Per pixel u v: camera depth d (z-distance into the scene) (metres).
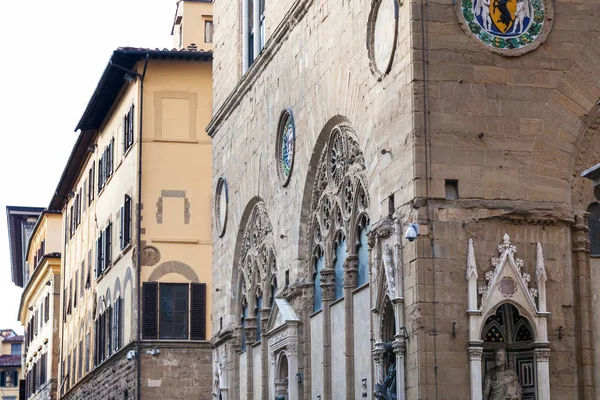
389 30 32.06
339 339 36.62
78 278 83.56
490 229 29.59
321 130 38.03
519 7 30.64
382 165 32.06
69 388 85.06
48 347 101.25
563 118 30.44
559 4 30.88
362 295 34.81
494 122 30.05
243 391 47.00
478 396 28.66
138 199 61.78
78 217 85.31
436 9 30.30
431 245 29.30
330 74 37.31
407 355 29.61
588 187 30.66
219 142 52.22
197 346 60.88
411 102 29.98
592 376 29.81
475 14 30.38
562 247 29.92
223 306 49.94
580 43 30.78
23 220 125.12
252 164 46.31
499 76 30.25
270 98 44.09
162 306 61.16
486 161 29.89
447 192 29.69
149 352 60.31
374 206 32.94
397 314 29.98
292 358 39.62
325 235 38.19
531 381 29.31
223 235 50.72
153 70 63.06
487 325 29.56
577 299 30.05
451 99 29.98
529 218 29.75
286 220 41.47
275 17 44.38
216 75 53.50
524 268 29.58
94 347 73.25
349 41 35.59
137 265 61.22
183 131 62.88
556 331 29.55
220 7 53.44
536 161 30.12
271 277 44.09
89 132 77.06
